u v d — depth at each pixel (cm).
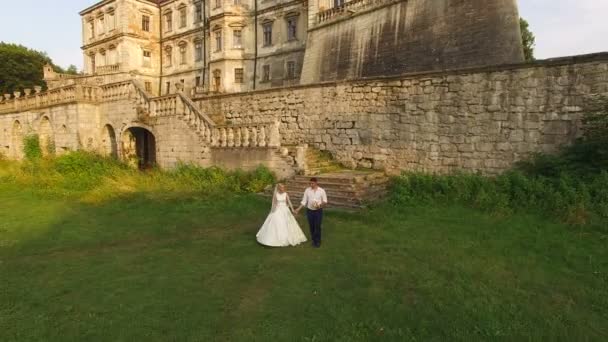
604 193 883
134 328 499
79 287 639
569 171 991
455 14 1662
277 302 568
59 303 578
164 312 542
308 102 1720
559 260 702
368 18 2128
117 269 721
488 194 1054
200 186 1498
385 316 522
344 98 1595
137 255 805
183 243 887
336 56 2330
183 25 4497
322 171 1469
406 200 1148
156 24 4753
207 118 1720
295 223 867
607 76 1006
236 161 1605
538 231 829
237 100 1991
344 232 921
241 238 916
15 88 4884
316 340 462
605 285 604
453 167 1298
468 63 1579
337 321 508
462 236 845
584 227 824
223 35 3819
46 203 1401
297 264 723
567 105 1073
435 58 1717
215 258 773
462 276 646
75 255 820
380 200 1192
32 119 2606
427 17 1784
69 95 2248
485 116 1224
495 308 538
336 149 1631
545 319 509
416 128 1384
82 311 551
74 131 2223
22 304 578
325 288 613
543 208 931
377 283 629
